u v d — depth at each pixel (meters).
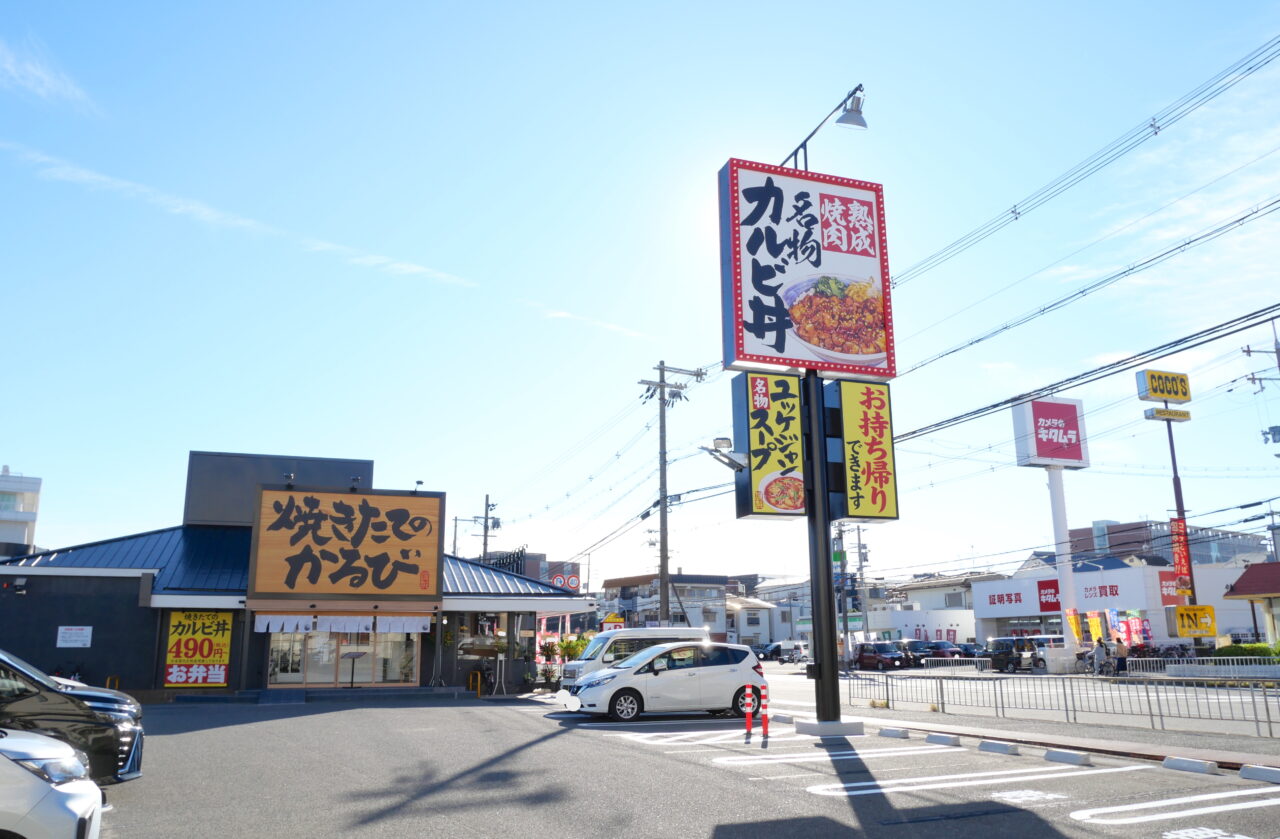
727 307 16.38
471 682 31.50
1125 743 13.71
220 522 34.88
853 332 16.80
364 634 31.19
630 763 12.31
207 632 29.94
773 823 8.48
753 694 19.03
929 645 57.31
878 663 54.28
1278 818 8.52
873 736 15.57
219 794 10.23
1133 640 48.62
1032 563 75.19
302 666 30.34
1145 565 53.75
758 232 16.50
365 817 8.86
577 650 35.62
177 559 31.52
